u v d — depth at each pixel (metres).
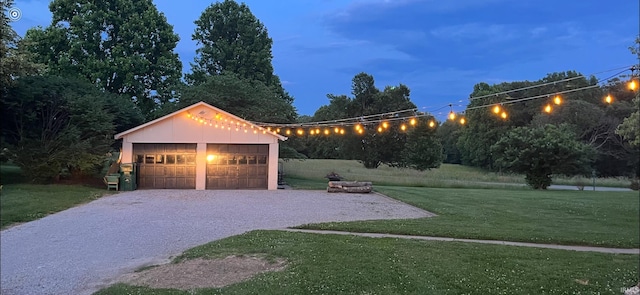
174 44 33.62
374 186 24.41
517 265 6.94
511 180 32.56
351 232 10.04
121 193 18.62
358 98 44.16
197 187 20.91
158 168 20.83
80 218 12.09
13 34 16.33
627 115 41.72
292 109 29.11
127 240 9.34
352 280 6.08
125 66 29.08
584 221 12.06
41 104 18.64
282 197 17.84
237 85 27.38
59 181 20.09
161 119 20.70
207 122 20.98
